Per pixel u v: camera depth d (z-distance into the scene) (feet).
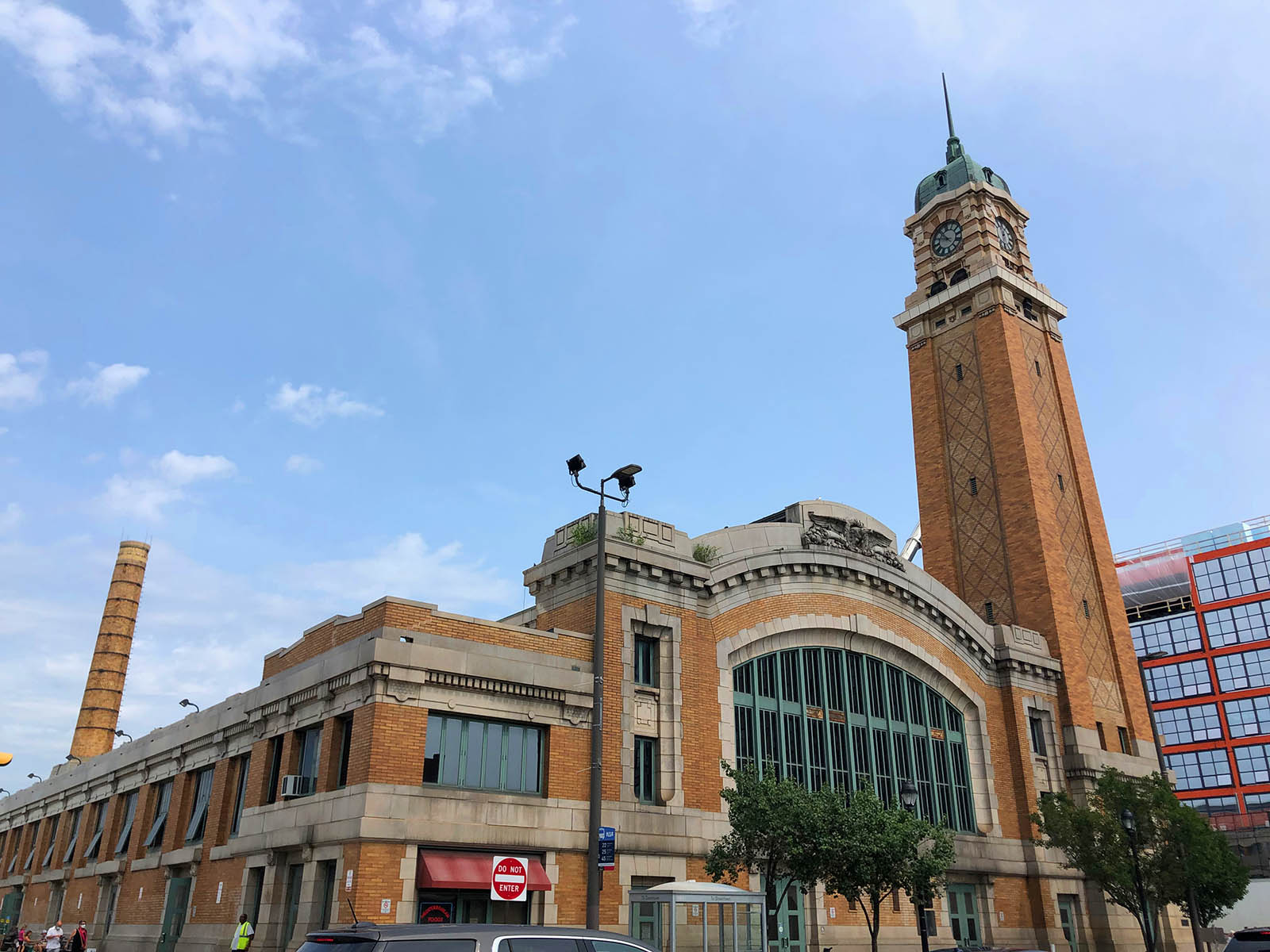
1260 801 291.99
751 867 79.92
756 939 72.69
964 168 180.75
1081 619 148.97
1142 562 339.16
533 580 96.58
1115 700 147.54
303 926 70.54
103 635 325.62
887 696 114.83
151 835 111.45
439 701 74.79
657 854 83.71
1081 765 131.85
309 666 81.66
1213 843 109.60
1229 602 316.60
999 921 115.24
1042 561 145.79
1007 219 178.40
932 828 77.77
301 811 76.23
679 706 90.89
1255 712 301.22
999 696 130.31
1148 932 99.35
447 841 71.00
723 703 95.86
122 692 323.78
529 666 80.69
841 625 110.93
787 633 106.11
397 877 68.08
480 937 31.40
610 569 90.99
